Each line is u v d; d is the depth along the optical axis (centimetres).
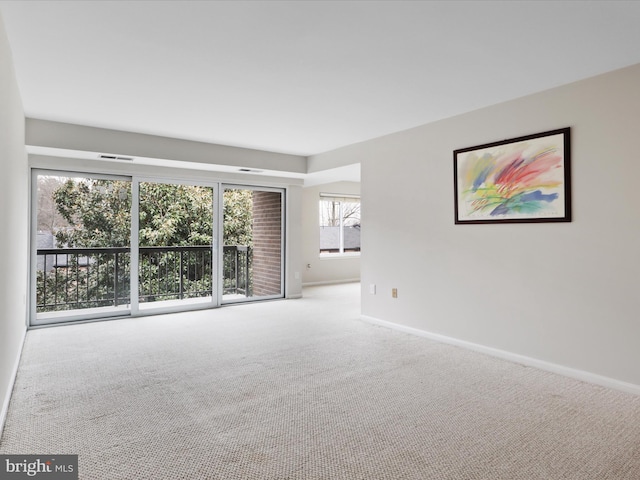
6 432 227
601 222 299
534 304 338
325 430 231
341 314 550
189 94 340
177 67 285
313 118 411
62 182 489
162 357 363
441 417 247
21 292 390
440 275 414
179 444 215
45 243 479
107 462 198
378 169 485
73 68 286
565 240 319
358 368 335
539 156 333
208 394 281
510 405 264
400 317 459
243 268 632
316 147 548
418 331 437
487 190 371
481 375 319
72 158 481
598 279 301
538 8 212
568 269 317
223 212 608
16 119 307
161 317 530
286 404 265
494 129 367
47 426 234
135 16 218
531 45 254
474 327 384
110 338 426
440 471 192
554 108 325
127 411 254
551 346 327
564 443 217
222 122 425
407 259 450
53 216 484
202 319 518
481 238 377
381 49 259
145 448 211
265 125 437
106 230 516
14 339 319
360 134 474
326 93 339
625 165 287
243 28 231
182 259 572
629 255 285
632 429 233
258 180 632
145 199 542
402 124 432
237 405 263
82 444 214
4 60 225
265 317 531
